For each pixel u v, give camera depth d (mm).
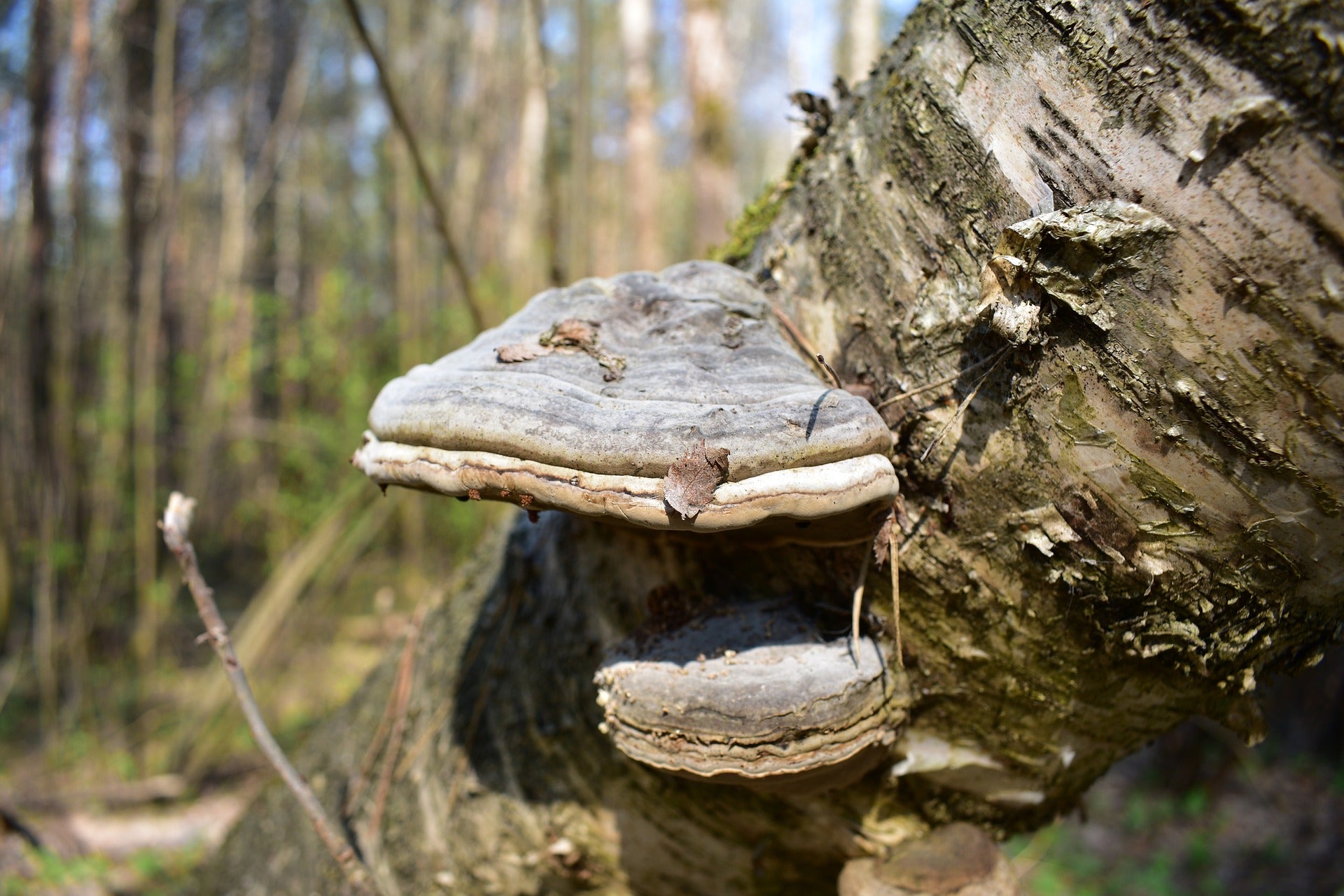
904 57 401
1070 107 340
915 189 385
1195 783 1711
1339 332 303
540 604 493
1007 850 1419
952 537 382
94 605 1709
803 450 340
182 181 2830
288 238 3729
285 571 1510
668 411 351
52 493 1647
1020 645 386
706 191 1924
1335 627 368
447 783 515
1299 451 319
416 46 2668
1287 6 295
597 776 462
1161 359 329
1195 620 357
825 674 375
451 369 394
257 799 676
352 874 493
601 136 3549
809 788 395
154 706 1727
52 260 1714
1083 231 326
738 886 472
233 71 3072
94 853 1170
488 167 2916
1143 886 1368
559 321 406
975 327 367
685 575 427
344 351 1985
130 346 2053
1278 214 305
